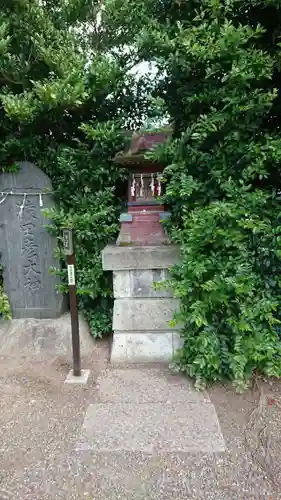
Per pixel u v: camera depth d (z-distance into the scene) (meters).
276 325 2.64
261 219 2.50
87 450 1.97
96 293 3.20
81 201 3.19
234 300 2.47
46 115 3.03
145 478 1.79
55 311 3.33
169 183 2.71
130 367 2.88
